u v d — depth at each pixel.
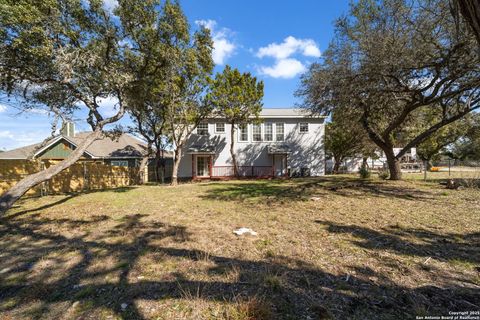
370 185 11.40
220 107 17.11
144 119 17.44
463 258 3.17
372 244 3.77
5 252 3.82
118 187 13.98
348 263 3.12
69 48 7.45
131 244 4.05
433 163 31.16
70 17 7.60
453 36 7.09
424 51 7.62
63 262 3.40
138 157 21.48
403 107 12.73
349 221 5.17
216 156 20.45
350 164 27.53
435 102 10.20
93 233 4.72
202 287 2.62
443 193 8.55
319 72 10.35
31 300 2.49
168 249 3.78
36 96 8.42
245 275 2.86
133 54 9.17
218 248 3.77
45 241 4.32
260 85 17.67
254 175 20.55
